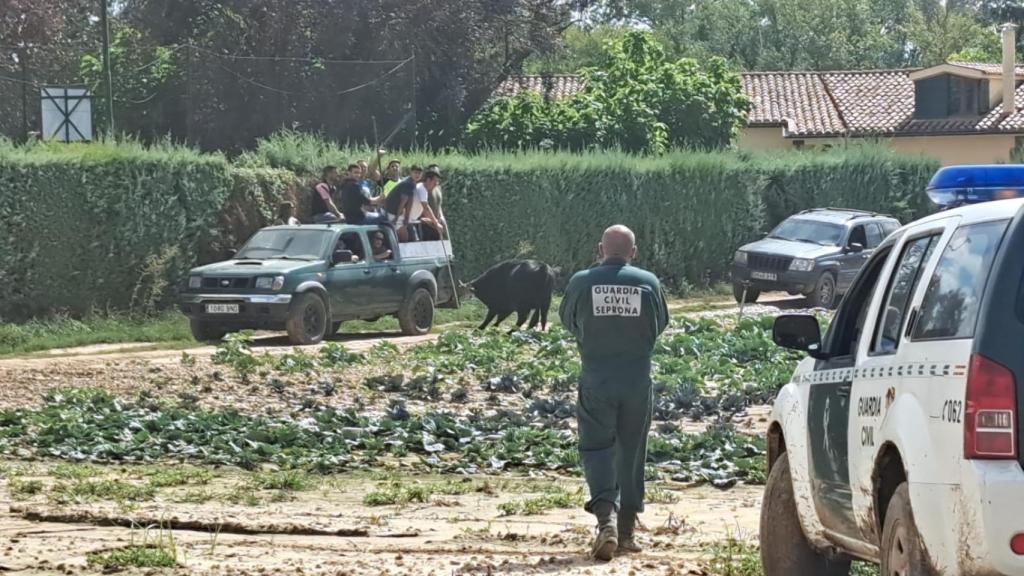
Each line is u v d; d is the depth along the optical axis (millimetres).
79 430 15922
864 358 7152
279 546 10125
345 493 13086
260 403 19438
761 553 8500
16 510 11516
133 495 12398
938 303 6414
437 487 13273
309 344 26094
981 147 60500
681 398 19188
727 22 93562
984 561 5750
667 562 9406
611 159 38906
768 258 36375
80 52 42625
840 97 64250
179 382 21031
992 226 6266
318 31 42969
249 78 38750
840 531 7441
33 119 34906
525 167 36719
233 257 27328
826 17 93938
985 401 5824
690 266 41344
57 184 28188
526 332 27109
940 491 5949
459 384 21438
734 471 14070
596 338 9797
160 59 41062
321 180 32531
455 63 46312
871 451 6738
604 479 9727
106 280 29000
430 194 30016
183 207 30297
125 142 30359
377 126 40250
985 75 60062
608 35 81875
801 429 7992
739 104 50125
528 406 18562
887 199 45562
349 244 27484
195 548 9945
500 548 10164
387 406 19281
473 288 28875
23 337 26422
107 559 9086
